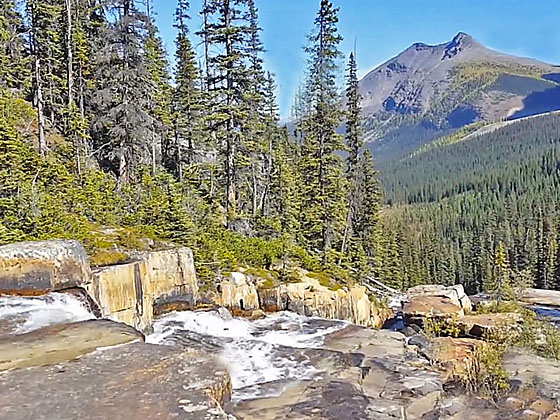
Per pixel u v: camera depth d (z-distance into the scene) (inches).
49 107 949.8
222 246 681.0
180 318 507.2
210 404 145.3
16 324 252.7
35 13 794.8
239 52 791.1
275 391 350.0
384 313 849.5
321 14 979.3
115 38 802.8
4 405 145.7
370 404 333.7
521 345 523.2
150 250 510.9
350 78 1151.0
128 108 802.8
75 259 359.9
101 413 139.6
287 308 657.6
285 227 943.0
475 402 361.4
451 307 774.5
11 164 554.9
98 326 238.2
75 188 618.2
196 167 1027.9
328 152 992.9
